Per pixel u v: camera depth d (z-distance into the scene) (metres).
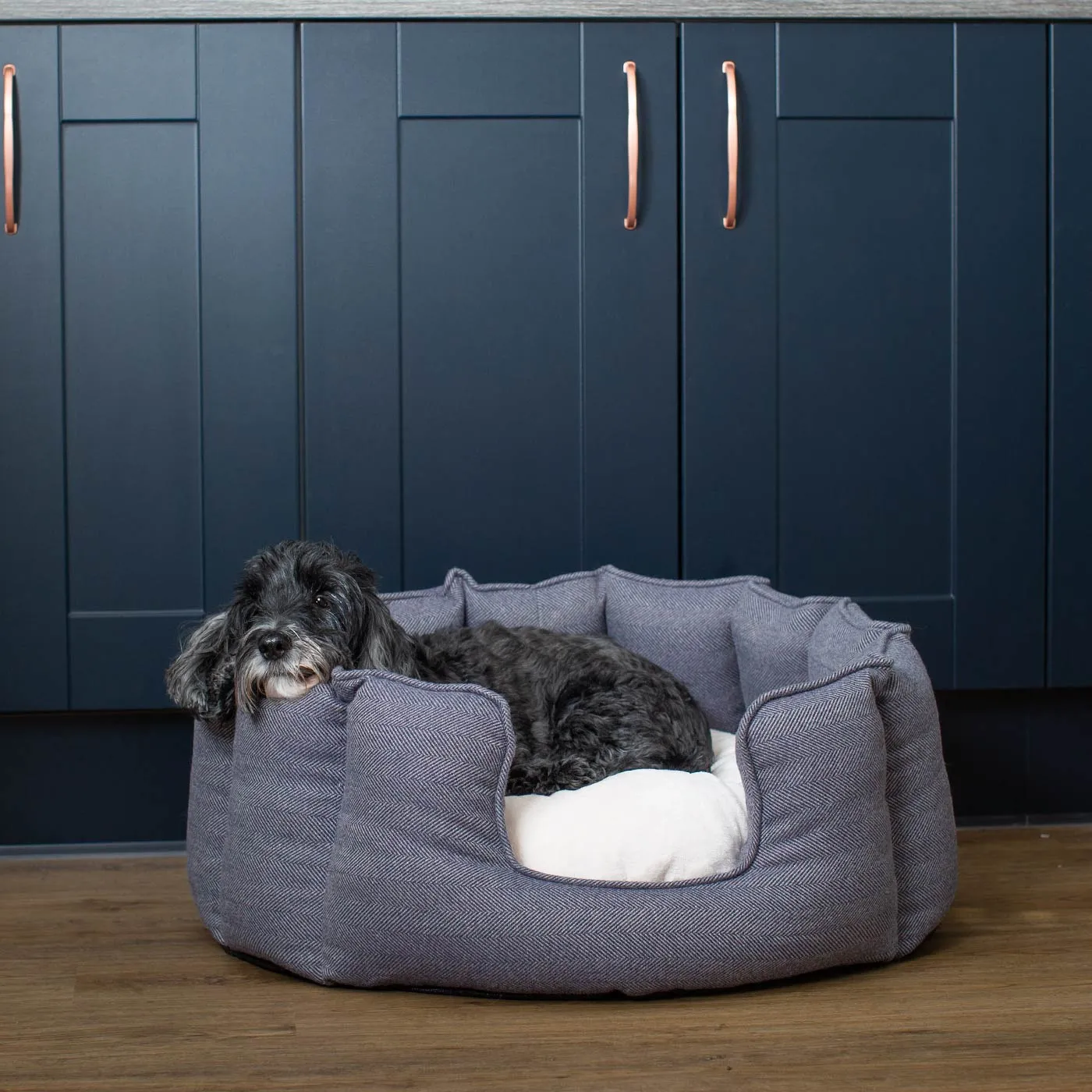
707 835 1.74
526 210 2.54
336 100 2.50
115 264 2.50
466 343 2.56
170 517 2.54
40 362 2.50
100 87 2.47
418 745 1.72
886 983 1.77
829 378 2.60
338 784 1.82
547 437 2.58
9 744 2.60
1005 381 2.62
